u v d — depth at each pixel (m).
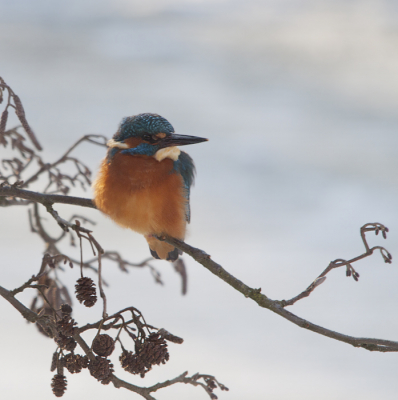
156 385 5.50
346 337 5.95
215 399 5.52
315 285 6.08
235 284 6.37
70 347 5.39
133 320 5.55
